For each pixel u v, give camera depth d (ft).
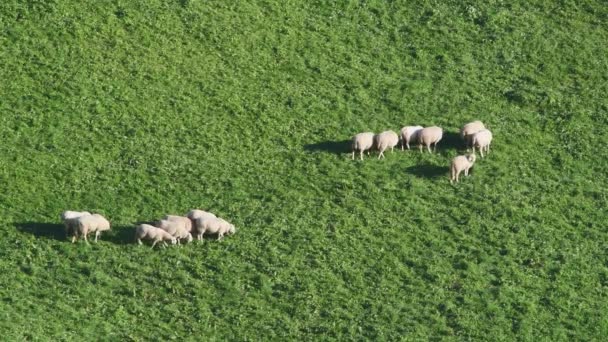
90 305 272.72
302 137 323.37
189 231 288.71
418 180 310.86
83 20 349.00
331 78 343.05
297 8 363.76
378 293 280.51
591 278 287.28
